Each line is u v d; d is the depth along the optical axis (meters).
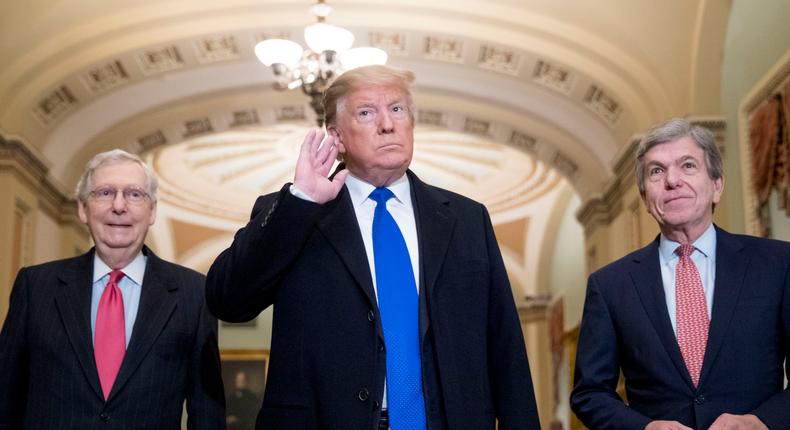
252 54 10.37
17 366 3.46
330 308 2.84
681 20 8.88
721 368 3.16
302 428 2.77
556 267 17.45
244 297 2.85
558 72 10.34
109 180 3.55
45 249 10.40
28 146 9.42
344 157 3.08
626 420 3.14
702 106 8.86
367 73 3.01
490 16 9.77
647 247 3.53
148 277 3.61
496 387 3.01
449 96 11.38
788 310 3.19
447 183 16.78
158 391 3.44
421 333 2.83
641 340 3.31
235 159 15.75
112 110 10.73
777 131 6.93
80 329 3.45
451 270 2.96
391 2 9.69
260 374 17.38
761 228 7.28
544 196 16.78
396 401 2.78
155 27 9.69
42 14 8.98
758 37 7.54
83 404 3.36
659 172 3.36
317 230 2.93
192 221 17.61
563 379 16.17
